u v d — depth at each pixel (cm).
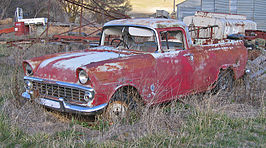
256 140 390
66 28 2114
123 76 437
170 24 540
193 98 550
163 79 497
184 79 537
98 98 412
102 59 461
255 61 798
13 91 577
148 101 478
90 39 1067
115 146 363
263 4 3553
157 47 509
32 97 478
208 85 596
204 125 435
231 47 664
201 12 1727
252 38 1133
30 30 2092
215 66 606
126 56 461
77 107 419
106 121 430
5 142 369
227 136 405
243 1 3531
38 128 425
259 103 557
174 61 517
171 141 378
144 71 466
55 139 387
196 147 365
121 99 443
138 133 404
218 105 538
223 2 3525
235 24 1731
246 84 645
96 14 2217
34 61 490
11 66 840
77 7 2569
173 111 484
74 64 446
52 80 447
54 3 2280
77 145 364
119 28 566
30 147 359
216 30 1655
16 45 1075
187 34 561
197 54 566
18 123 435
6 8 3747
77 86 414
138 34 530
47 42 1080
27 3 3962
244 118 475
